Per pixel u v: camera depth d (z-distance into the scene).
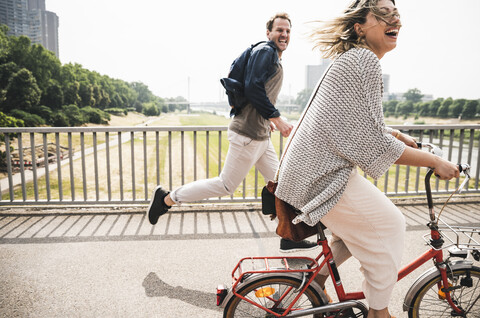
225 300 1.69
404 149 1.38
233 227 3.51
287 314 1.66
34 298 2.27
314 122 1.41
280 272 1.65
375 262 1.56
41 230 3.38
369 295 1.62
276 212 1.63
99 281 2.49
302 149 1.45
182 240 3.19
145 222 3.62
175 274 2.60
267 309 1.67
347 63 1.34
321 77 1.48
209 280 2.53
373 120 1.34
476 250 1.69
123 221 3.64
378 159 1.36
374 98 1.34
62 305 2.20
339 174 1.42
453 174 1.46
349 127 1.35
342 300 1.73
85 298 2.28
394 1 1.43
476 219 3.77
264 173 3.05
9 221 3.60
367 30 1.42
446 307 1.83
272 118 2.41
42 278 2.51
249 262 2.75
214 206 4.07
